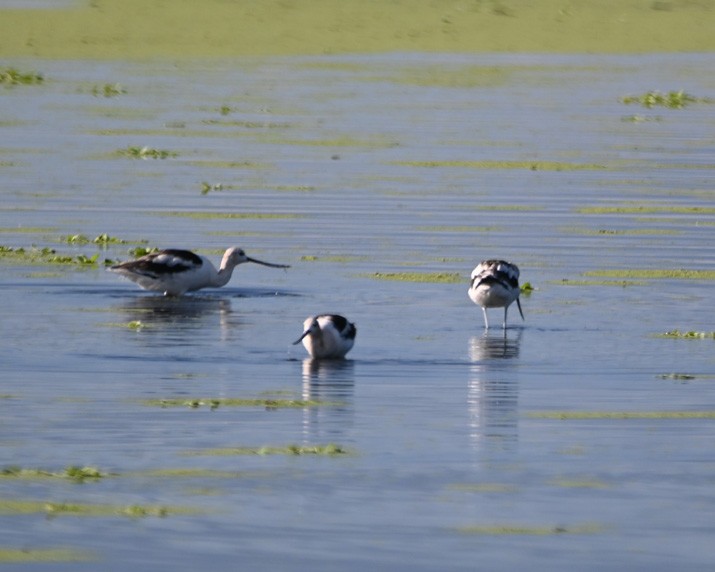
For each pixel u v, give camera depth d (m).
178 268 23.88
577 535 12.78
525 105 51.53
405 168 38.12
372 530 12.88
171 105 50.72
